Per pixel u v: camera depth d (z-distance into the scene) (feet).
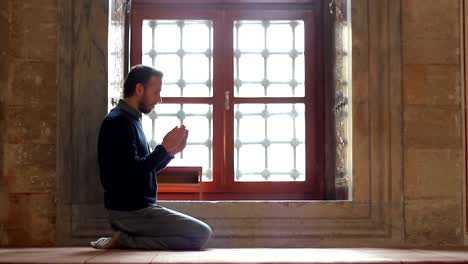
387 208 19.30
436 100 19.60
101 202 19.04
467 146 19.35
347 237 19.17
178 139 16.43
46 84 19.13
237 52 22.81
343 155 20.48
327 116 22.27
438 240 19.33
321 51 22.65
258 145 22.63
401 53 19.62
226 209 19.20
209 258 13.88
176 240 16.62
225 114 22.52
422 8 19.75
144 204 16.72
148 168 16.19
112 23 19.84
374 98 19.54
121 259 13.53
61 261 13.20
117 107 17.17
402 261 13.53
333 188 21.94
